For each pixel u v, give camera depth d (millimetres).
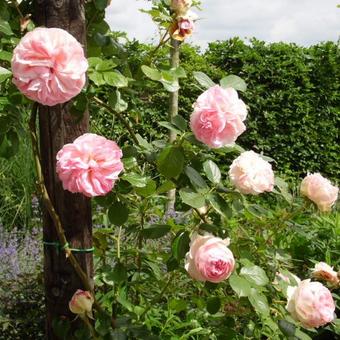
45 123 1846
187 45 7246
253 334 2271
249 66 7559
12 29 1967
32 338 2607
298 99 7734
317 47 7945
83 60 1548
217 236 1965
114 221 1895
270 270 2156
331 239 3766
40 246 3848
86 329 1890
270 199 3875
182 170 1860
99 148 1592
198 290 2658
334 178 8055
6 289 2793
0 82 1711
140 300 2395
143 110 6473
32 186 4965
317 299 1846
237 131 1735
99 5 2006
